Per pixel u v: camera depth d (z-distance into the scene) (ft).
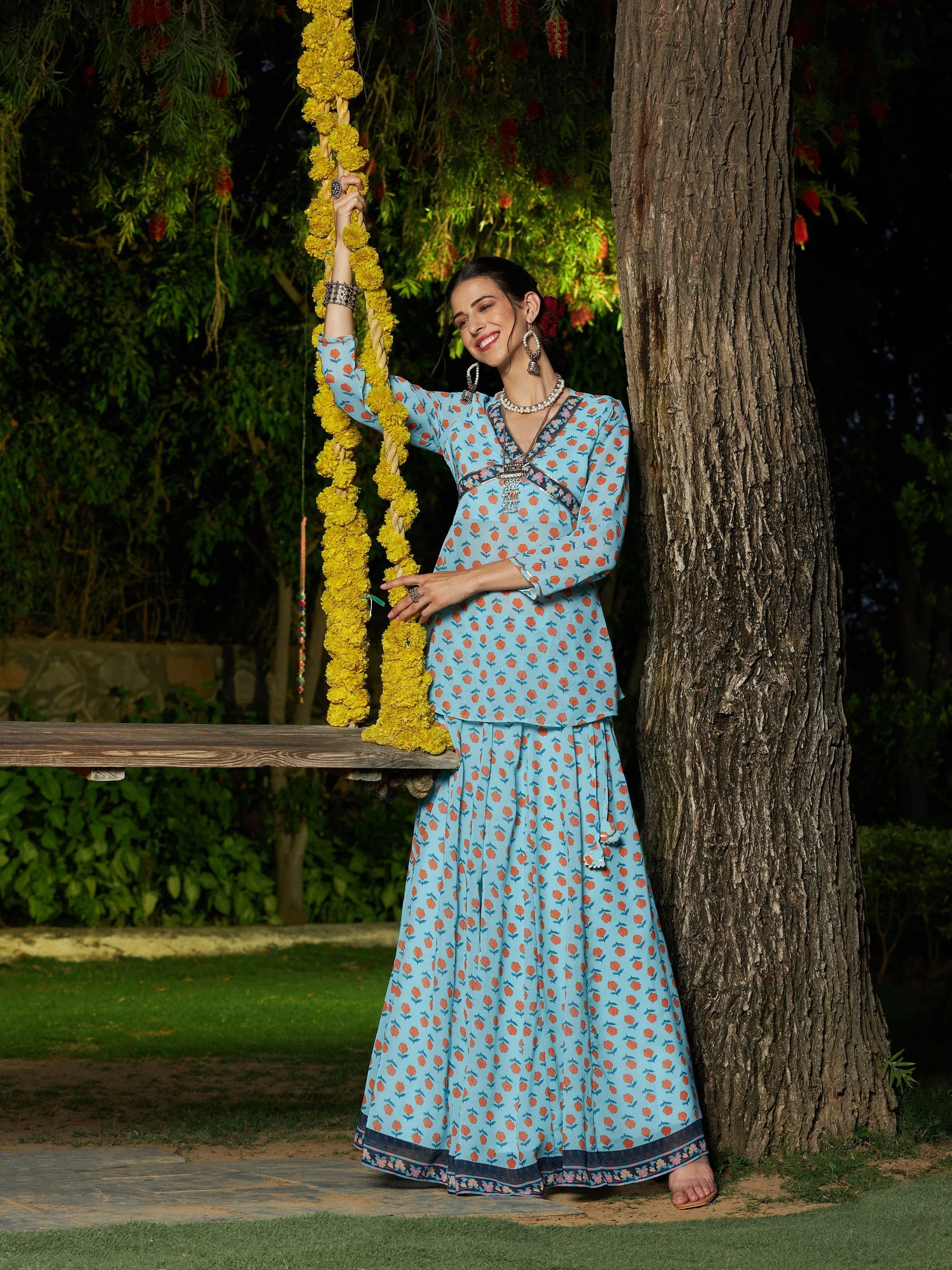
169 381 30.19
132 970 26.89
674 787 12.57
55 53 19.25
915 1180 11.46
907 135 31.63
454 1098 11.16
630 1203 11.14
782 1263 8.79
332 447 12.03
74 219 28.45
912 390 35.17
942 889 24.97
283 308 29.81
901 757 25.32
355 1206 10.57
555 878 11.19
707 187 12.56
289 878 31.63
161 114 19.13
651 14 12.71
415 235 22.33
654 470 12.76
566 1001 11.10
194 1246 8.89
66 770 30.09
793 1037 12.24
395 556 11.60
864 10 19.80
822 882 12.46
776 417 12.59
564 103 20.03
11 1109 15.81
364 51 20.68
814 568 12.60
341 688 12.23
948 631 35.32
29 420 29.09
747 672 12.37
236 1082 17.61
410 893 11.50
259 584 34.04
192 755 10.48
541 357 11.79
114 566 32.63
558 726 11.30
